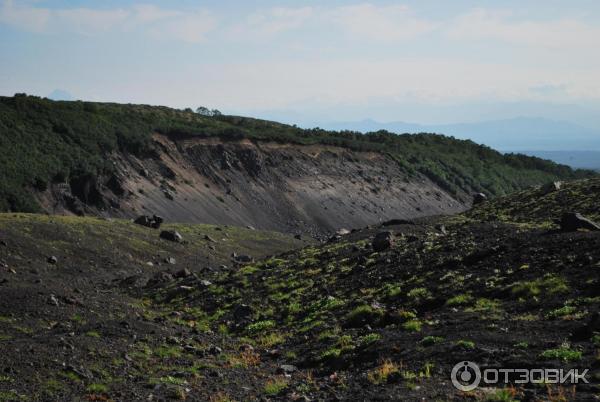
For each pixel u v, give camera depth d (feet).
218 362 72.28
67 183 311.88
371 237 160.45
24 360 62.28
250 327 96.22
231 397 55.21
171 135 432.66
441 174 576.20
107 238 199.93
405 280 101.71
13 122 326.03
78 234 193.67
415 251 121.39
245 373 66.69
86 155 338.34
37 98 389.19
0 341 71.20
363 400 45.93
